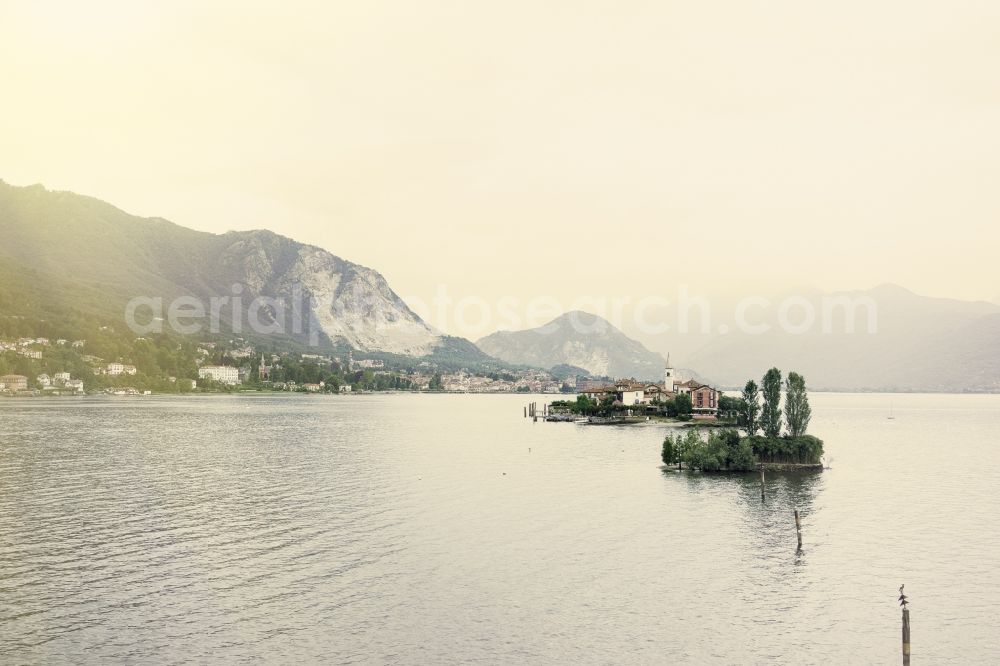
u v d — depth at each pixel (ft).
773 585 198.70
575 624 168.25
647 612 176.65
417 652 151.53
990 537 254.27
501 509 287.89
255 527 248.93
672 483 366.22
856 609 181.98
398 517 268.62
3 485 327.47
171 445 502.79
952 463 470.39
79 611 169.37
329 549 222.28
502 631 163.32
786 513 291.79
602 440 597.11
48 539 230.07
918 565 219.41
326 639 156.66
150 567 201.77
